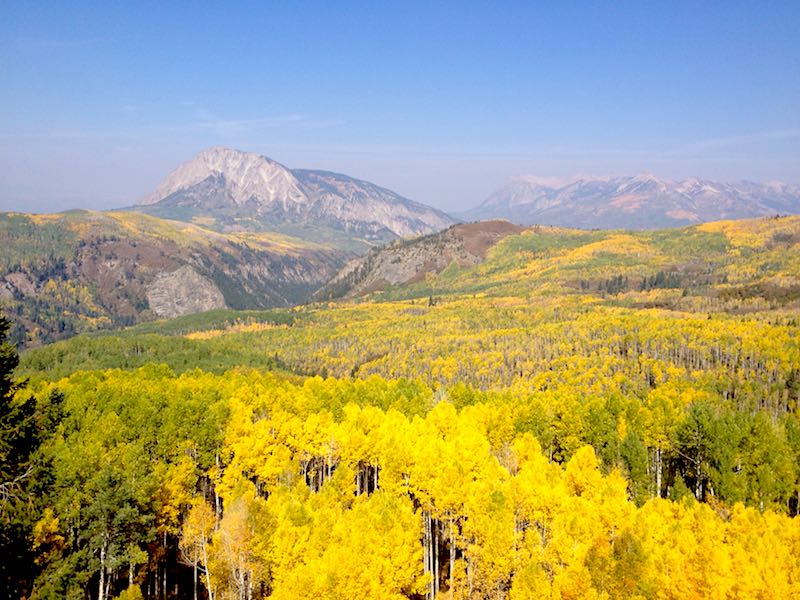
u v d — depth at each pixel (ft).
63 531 166.71
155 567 214.48
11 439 116.06
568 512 199.52
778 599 154.81
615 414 332.19
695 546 175.73
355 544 165.99
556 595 163.32
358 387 424.87
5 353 118.52
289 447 286.87
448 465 219.41
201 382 393.09
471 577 197.36
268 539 179.01
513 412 338.75
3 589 118.93
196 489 276.21
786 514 230.68
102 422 260.83
